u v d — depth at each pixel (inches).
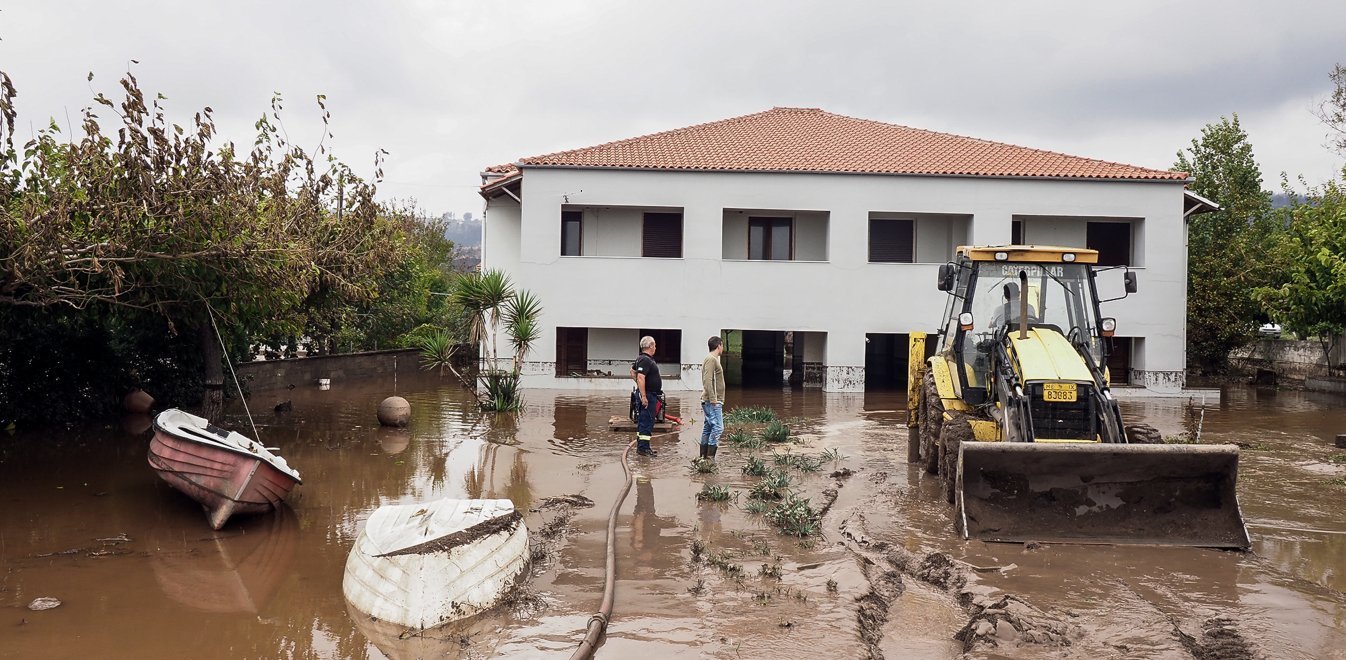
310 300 644.1
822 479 422.0
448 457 480.1
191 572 279.0
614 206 920.3
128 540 314.7
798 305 911.0
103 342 602.2
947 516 346.3
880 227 975.0
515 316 724.0
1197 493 305.9
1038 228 963.3
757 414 657.6
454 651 214.5
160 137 401.7
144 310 516.1
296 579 272.7
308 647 218.2
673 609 241.8
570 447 517.0
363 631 228.8
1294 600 246.4
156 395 651.5
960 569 273.4
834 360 911.0
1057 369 340.2
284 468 350.3
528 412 696.4
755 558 289.4
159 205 402.0
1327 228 839.1
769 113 1209.4
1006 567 275.3
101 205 388.8
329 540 316.8
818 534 320.8
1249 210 1101.1
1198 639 217.8
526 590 256.5
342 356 968.3
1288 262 989.2
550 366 904.3
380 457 479.2
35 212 376.8
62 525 333.4
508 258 986.1
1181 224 915.4
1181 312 916.6
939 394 421.7
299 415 658.2
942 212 911.7
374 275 626.8
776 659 207.5
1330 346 983.6
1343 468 466.0
